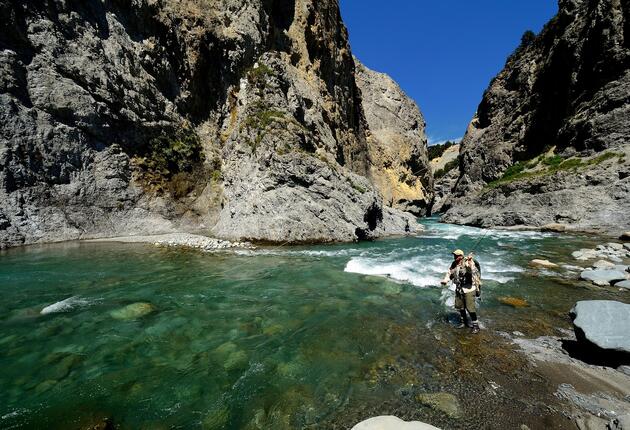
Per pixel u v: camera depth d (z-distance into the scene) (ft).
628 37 85.25
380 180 141.79
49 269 35.42
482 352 17.65
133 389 14.60
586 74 95.61
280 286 29.73
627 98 78.95
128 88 66.59
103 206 60.18
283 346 18.54
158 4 73.97
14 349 18.01
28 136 53.26
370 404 13.56
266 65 80.48
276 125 66.80
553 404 13.47
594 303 18.37
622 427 11.29
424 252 46.44
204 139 79.05
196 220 69.41
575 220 68.85
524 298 25.89
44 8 57.41
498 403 13.56
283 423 12.56
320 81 100.53
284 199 59.21
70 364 16.57
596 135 81.87
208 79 82.38
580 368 16.06
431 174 198.70
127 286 29.53
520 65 143.43
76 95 58.75
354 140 120.47
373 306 24.67
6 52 52.44
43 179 54.54
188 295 27.14
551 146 102.73
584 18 101.60
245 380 15.30
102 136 61.98
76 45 60.64
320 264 38.60
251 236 56.54
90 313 23.08
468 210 100.99
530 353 17.49
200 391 14.49
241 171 66.28
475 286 20.48
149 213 64.80
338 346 18.49
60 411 13.10
